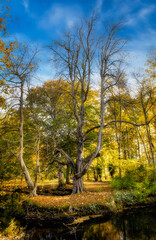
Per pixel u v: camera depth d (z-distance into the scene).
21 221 9.09
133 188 14.09
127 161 15.89
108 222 8.81
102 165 20.72
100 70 16.02
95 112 20.14
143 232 7.38
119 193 12.07
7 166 12.77
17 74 12.38
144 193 12.37
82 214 9.45
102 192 13.62
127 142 21.03
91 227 8.21
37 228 8.25
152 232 7.33
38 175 13.21
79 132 15.27
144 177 14.40
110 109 20.00
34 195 12.62
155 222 8.59
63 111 16.34
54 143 14.88
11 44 10.84
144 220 8.95
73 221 8.79
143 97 18.69
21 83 12.72
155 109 20.31
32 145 15.73
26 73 12.88
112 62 15.43
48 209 9.82
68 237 7.19
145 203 11.84
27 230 7.98
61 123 16.11
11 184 14.74
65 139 17.56
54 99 15.54
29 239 6.95
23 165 12.86
